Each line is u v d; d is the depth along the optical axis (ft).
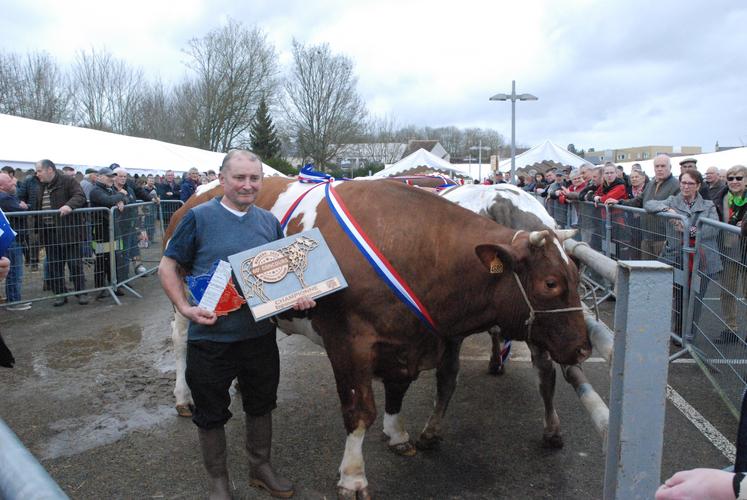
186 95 157.58
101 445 12.12
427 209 10.07
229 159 8.95
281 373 16.29
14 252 23.08
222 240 8.97
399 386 11.25
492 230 9.75
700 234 16.34
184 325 13.61
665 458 11.29
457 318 9.89
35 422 13.21
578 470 10.98
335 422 13.16
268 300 8.52
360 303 9.53
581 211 27.86
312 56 157.79
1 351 8.38
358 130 165.99
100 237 25.25
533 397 14.51
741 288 13.67
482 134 251.80
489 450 11.80
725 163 41.96
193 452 11.82
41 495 2.60
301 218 10.96
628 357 5.54
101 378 15.93
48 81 133.59
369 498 9.77
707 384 14.98
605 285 24.52
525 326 9.34
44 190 26.14
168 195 50.29
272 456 11.62
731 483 3.59
